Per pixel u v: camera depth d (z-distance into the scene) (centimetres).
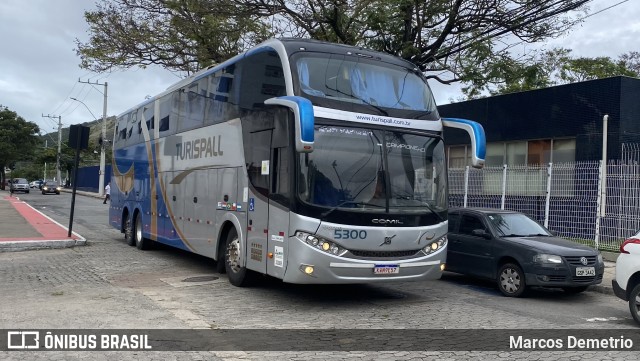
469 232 1086
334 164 807
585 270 944
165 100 1377
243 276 967
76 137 1670
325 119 812
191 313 789
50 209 3297
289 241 796
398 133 868
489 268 1020
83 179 7606
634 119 1612
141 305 834
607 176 1377
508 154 1944
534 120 1839
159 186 1382
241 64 991
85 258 1361
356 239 796
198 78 1180
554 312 859
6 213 2598
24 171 10612
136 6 2058
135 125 1630
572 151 1723
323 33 1888
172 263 1291
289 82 826
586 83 1680
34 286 984
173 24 2014
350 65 879
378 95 878
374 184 825
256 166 903
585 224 1405
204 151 1119
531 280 943
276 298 905
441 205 890
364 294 963
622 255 789
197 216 1138
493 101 1983
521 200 1562
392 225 824
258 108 911
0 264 1252
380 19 1697
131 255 1426
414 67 959
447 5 1800
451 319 788
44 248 1526
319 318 776
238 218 957
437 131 913
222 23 1928
